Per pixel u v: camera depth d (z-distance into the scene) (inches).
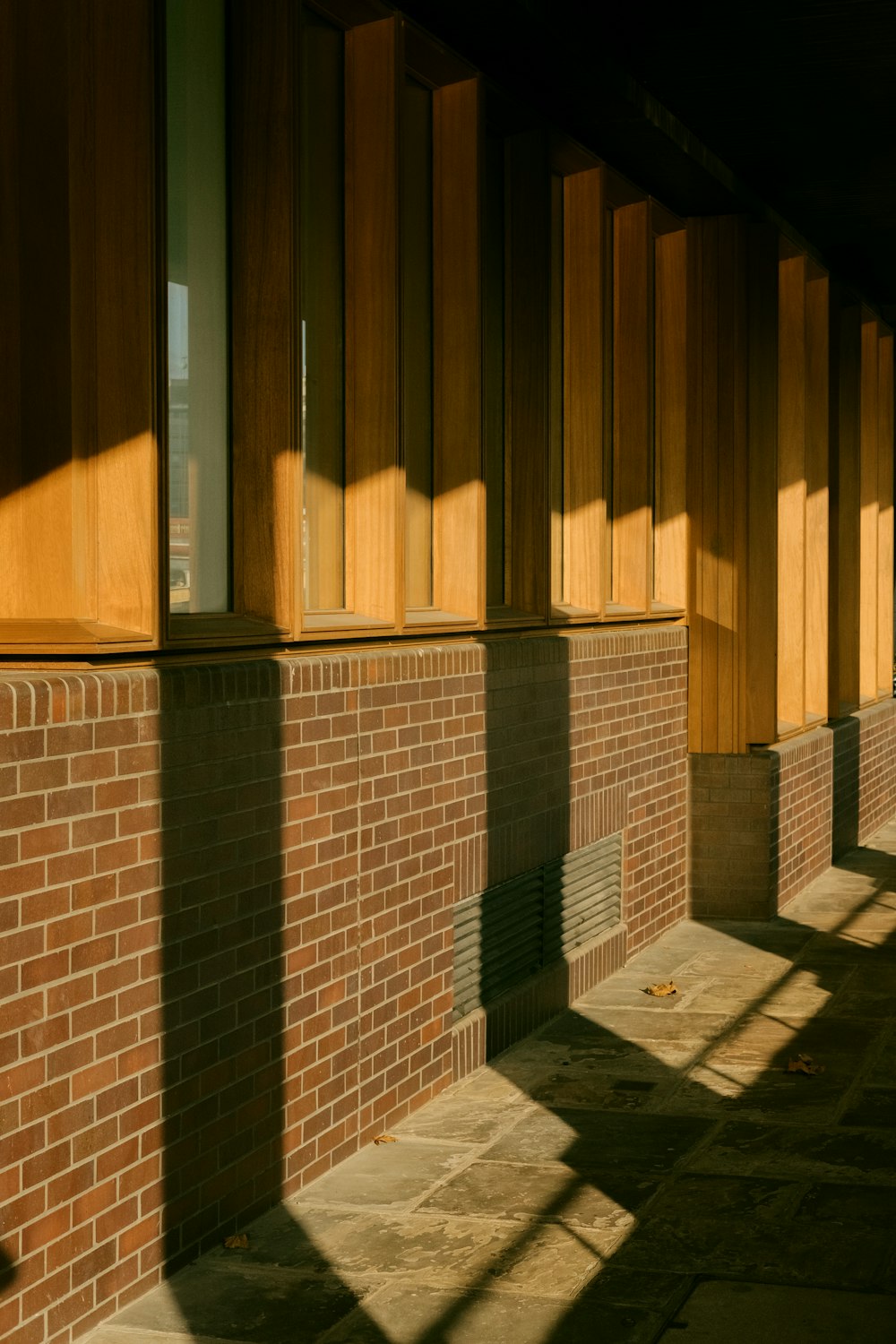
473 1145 256.4
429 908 276.2
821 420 521.7
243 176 230.8
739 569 434.3
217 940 210.5
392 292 262.7
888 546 641.6
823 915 448.8
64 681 179.5
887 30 315.0
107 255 194.5
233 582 233.3
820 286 518.6
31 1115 175.3
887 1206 229.1
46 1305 179.0
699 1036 323.6
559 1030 329.1
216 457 229.6
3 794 169.5
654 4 302.8
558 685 335.6
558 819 337.4
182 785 201.3
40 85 186.1
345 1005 247.1
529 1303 197.2
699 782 438.9
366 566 266.1
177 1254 204.4
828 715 543.5
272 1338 187.2
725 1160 249.1
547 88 315.3
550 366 350.0
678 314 430.3
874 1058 306.2
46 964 176.9
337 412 265.0
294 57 228.1
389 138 261.6
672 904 428.5
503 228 329.4
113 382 194.5
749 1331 189.2
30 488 190.2
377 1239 217.3
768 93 349.4
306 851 233.8
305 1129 236.1
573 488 364.8
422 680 270.1
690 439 436.5
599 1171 244.4
